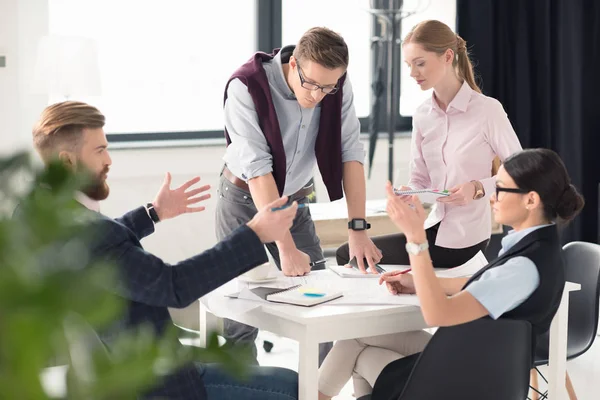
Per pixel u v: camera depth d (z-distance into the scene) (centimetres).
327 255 448
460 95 304
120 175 481
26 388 42
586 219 590
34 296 43
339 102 287
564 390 265
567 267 319
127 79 502
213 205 510
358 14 556
